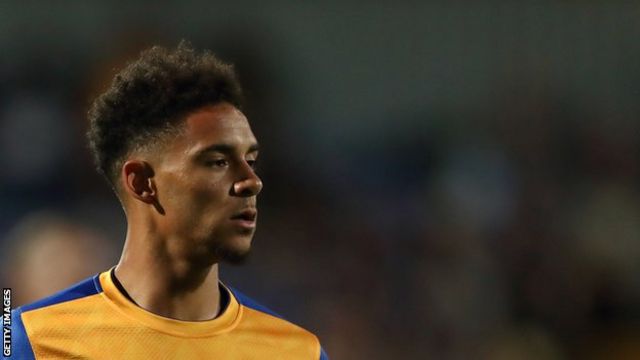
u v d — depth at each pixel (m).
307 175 32.53
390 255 30.70
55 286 24.30
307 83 34.97
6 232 28.62
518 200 32.34
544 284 30.34
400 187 33.00
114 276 9.83
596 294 30.58
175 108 9.18
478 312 29.66
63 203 29.27
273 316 10.34
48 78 31.98
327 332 27.64
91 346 9.45
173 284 9.52
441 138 34.38
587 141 34.16
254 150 9.35
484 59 35.81
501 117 34.62
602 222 32.38
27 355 9.45
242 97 9.52
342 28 35.53
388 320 28.91
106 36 33.28
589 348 29.70
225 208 9.12
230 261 9.29
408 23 35.88
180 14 34.16
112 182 9.63
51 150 30.20
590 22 36.16
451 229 31.31
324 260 29.77
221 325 9.79
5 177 29.72
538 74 35.38
